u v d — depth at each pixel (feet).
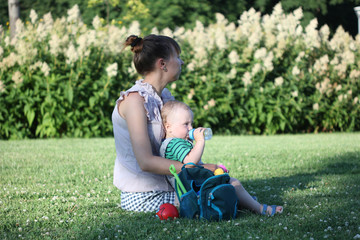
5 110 25.35
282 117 28.84
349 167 16.14
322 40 33.63
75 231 8.08
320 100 30.96
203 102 28.58
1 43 27.58
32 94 25.62
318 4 57.77
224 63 29.66
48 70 24.93
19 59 25.57
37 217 8.97
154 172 8.56
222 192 8.46
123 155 9.30
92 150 20.58
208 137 8.89
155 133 8.92
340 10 63.10
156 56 9.10
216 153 19.70
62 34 28.27
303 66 31.04
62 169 15.43
